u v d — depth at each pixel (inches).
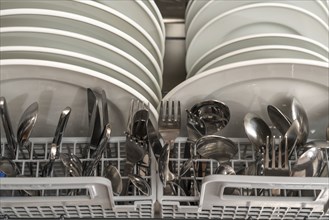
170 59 46.5
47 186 27.8
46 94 32.9
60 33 30.5
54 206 30.6
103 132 30.6
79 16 31.2
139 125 31.6
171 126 32.1
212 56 35.1
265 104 34.9
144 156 31.6
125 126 34.9
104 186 28.0
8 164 31.2
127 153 31.4
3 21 31.6
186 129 35.8
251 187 28.4
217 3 37.5
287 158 30.1
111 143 34.3
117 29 32.3
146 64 34.6
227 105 34.9
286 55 32.9
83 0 31.8
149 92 33.4
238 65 31.0
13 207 30.5
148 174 32.1
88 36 31.7
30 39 31.3
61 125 31.0
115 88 31.8
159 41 37.8
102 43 31.4
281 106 35.0
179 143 33.8
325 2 39.2
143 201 30.1
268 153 30.3
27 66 30.1
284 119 32.9
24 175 33.1
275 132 36.3
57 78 31.4
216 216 31.8
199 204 29.8
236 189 31.9
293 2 37.0
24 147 33.0
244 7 35.2
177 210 30.9
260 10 35.7
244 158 35.3
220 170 30.9
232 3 37.2
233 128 36.6
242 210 31.0
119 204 31.1
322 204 30.1
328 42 37.1
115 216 31.9
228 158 33.0
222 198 29.4
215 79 32.3
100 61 30.9
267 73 32.0
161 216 32.0
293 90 33.7
